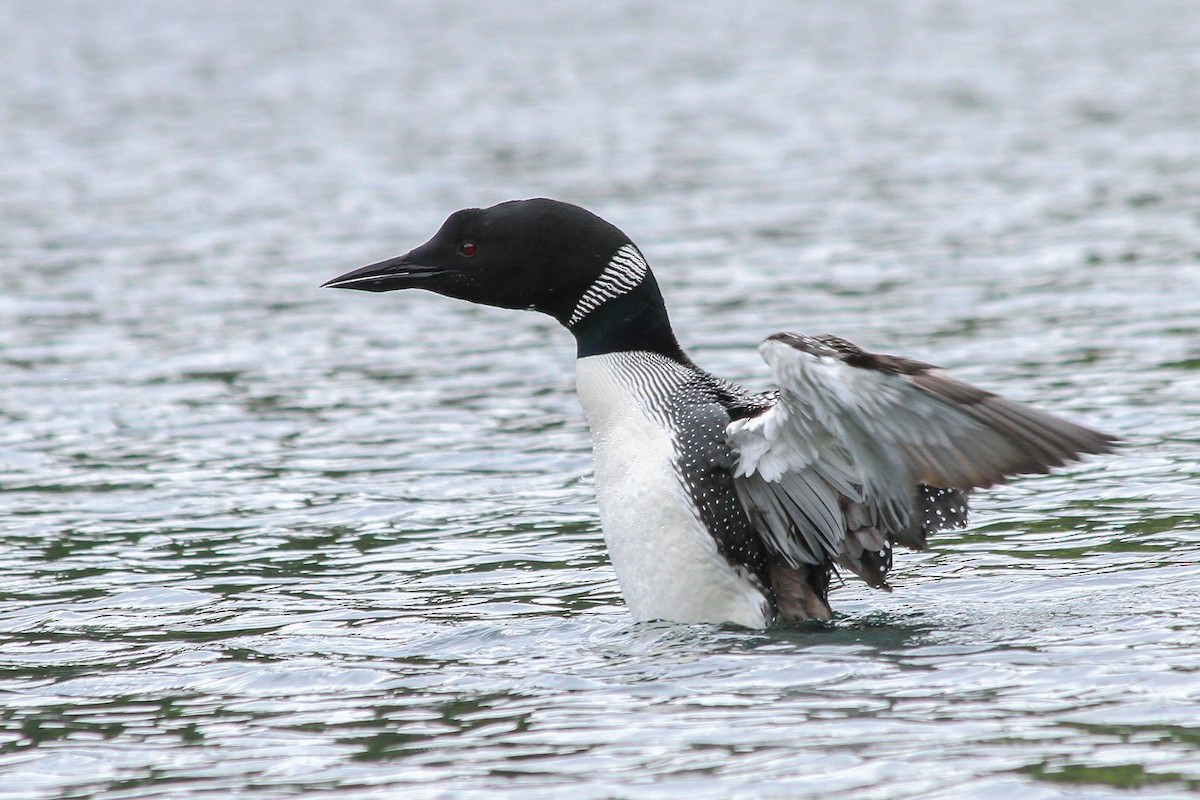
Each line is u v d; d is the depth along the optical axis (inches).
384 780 242.1
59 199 1111.0
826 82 1635.1
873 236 909.8
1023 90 1526.8
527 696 282.4
